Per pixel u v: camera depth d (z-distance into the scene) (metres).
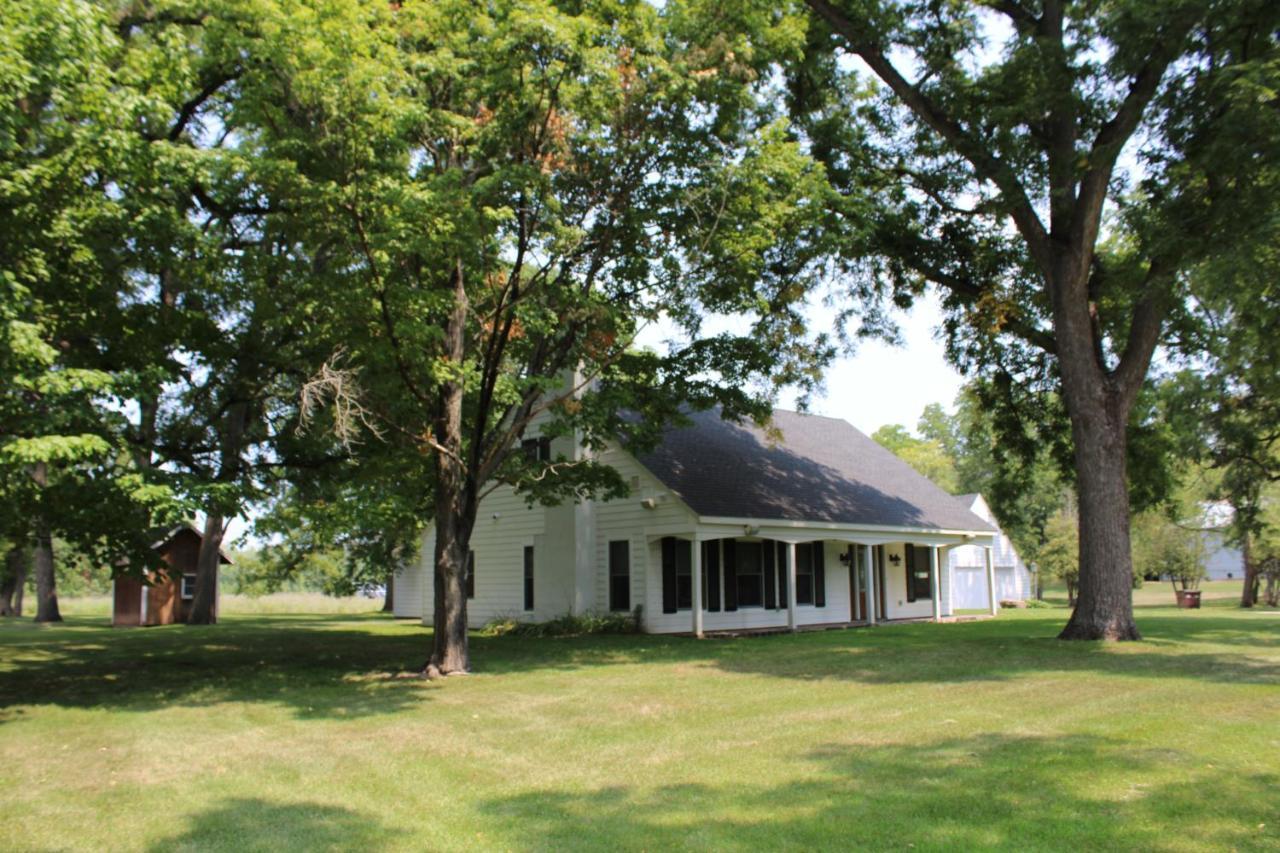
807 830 5.08
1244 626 19.66
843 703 9.50
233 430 15.15
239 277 12.58
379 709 9.93
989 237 18.64
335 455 14.89
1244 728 7.60
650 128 12.63
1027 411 20.48
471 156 12.62
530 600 22.94
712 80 12.44
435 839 5.14
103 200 10.24
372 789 6.33
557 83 11.39
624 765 6.87
